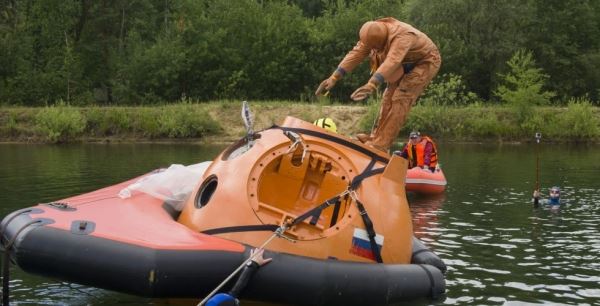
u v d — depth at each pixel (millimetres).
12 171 15836
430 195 12656
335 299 5266
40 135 28391
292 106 29875
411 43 6547
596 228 9422
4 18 40188
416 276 5770
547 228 9406
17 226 5457
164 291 5062
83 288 6332
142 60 36688
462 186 13938
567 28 40125
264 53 37750
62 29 38969
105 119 29141
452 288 6395
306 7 59844
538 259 7613
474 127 29188
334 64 38719
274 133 6395
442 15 39781
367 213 5887
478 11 38562
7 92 35156
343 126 28578
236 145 6695
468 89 38875
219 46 37812
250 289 5133
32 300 5949
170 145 26078
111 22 40969
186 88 37719
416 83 6703
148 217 5750
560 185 14008
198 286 5102
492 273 6992
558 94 39750
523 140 29219
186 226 5895
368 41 6703
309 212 5746
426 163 13086
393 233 5957
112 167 16844
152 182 6578
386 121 6809
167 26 41625
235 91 37344
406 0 46719
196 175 6758
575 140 29234
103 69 39812
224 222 5695
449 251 8000
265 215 5703
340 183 6188
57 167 16844
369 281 5391
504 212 10734
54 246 5176
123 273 5047
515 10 38438
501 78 37812
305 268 5230
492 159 20359
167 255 5043
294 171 6277
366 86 6348
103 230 5340
